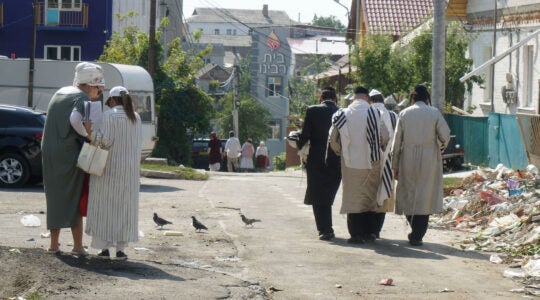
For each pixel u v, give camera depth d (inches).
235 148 1849.2
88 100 422.0
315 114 547.8
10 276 370.6
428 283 410.0
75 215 424.5
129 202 423.2
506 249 515.5
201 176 1170.0
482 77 1529.3
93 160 410.6
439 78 945.5
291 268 444.1
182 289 375.6
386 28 2188.7
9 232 539.5
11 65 1184.8
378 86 1662.2
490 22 1473.9
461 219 652.1
